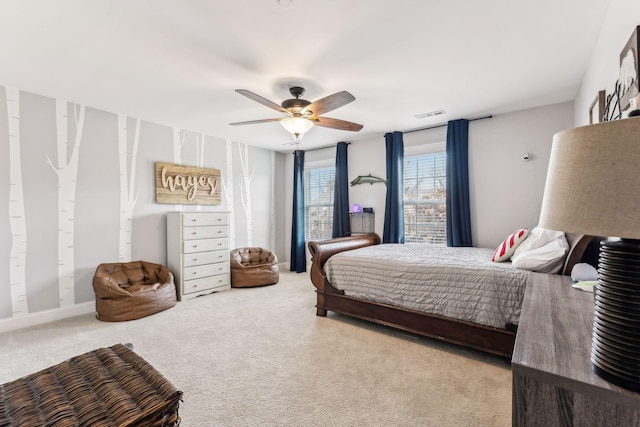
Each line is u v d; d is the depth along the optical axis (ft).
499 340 7.43
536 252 7.64
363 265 9.99
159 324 10.14
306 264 19.22
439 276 8.46
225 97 10.50
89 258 11.59
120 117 12.40
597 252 7.03
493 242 12.59
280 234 19.84
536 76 8.96
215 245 14.17
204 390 6.40
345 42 7.06
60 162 10.89
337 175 16.90
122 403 3.51
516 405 2.70
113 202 12.24
